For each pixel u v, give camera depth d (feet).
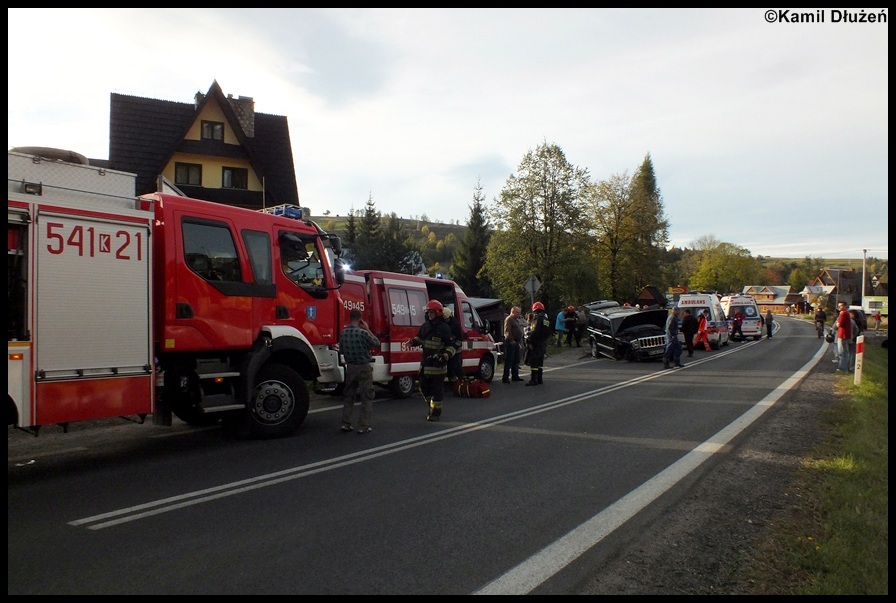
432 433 28.45
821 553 14.60
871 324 193.98
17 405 19.51
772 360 68.13
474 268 168.96
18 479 20.70
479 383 40.37
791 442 26.81
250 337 26.91
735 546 15.33
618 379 50.80
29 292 19.92
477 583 13.00
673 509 17.93
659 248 173.37
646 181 286.25
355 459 23.49
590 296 129.59
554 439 27.07
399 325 41.55
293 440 27.04
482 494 19.08
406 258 166.91
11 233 19.79
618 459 23.52
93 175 22.21
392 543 15.11
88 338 21.35
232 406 26.22
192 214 25.30
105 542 15.05
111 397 21.91
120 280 22.33
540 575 13.43
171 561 13.93
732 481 20.84
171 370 25.04
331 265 32.14
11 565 13.65
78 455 24.23
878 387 43.96
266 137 115.96
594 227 144.05
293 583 12.87
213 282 25.67
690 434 28.12
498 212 133.39
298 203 113.09
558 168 129.29
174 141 101.81
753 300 106.63
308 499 18.52
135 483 20.16
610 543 15.30
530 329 47.70
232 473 21.44
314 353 29.32
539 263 127.34
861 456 23.94
